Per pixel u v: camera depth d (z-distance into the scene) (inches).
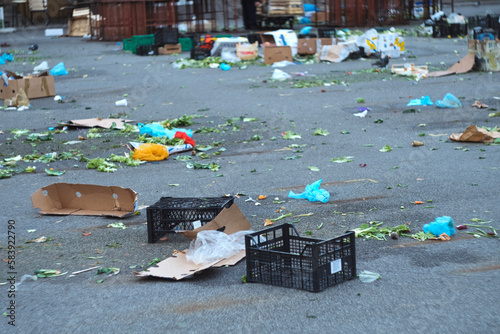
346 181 320.2
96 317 176.6
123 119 525.7
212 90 675.4
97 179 348.5
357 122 482.9
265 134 454.3
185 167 369.4
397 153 378.0
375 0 1379.2
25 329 170.7
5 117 560.1
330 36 1039.0
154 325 169.6
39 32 1598.2
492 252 212.5
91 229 261.0
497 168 326.6
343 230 244.7
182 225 246.7
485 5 1689.2
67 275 211.3
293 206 281.0
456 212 259.3
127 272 211.9
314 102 577.0
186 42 1122.0
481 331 157.6
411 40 1116.5
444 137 416.8
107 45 1246.3
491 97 555.8
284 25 1451.8
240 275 203.6
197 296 187.8
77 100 644.1
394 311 170.9
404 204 275.0
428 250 217.9
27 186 339.9
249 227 235.8
